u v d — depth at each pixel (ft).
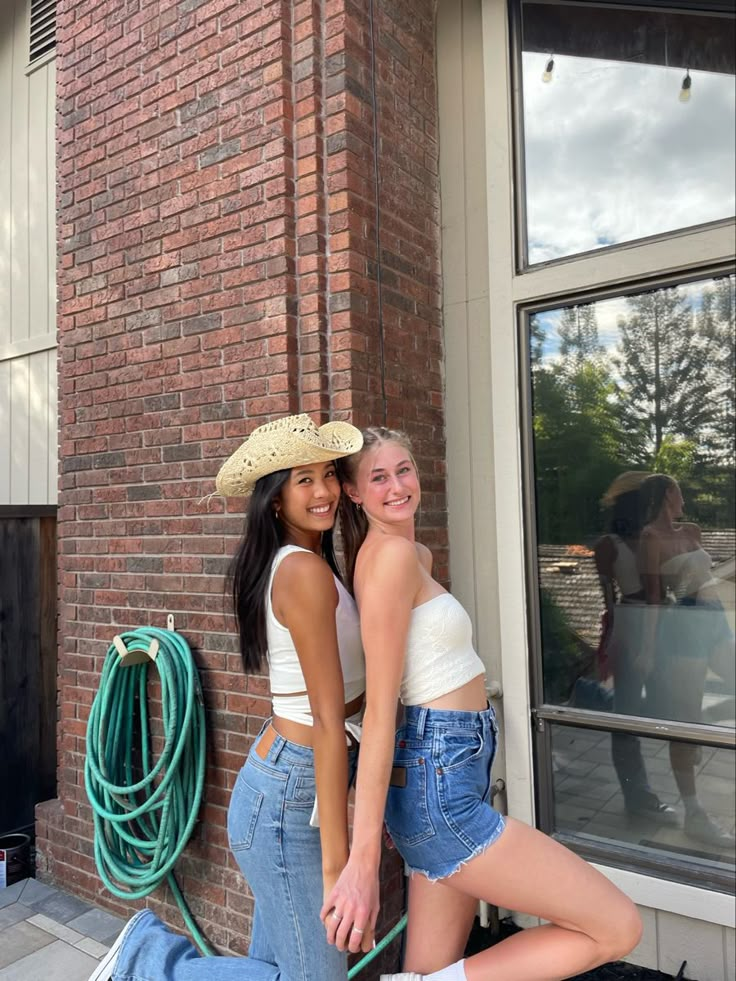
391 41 8.93
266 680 8.23
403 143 9.05
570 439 8.58
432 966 5.19
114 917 9.29
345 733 4.80
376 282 8.42
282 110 8.23
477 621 9.20
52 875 10.17
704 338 7.79
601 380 8.40
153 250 9.50
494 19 9.09
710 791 7.68
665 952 7.83
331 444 5.23
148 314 9.53
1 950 8.50
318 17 8.32
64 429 10.59
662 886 7.73
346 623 5.25
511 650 8.73
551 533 8.67
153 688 9.36
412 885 5.44
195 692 8.59
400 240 8.88
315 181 8.14
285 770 4.99
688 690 7.84
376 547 4.84
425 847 4.72
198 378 8.95
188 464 9.03
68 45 10.75
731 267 7.57
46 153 14.48
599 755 8.30
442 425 9.47
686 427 7.89
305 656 4.76
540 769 8.61
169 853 8.46
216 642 8.70
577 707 8.46
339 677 4.81
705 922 7.62
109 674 9.18
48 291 14.37
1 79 15.39
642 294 8.14
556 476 8.65
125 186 9.86
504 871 4.57
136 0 9.80
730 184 7.76
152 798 8.40
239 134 8.62
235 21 8.70
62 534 10.53
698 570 7.80
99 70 10.25
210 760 8.71
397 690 4.55
